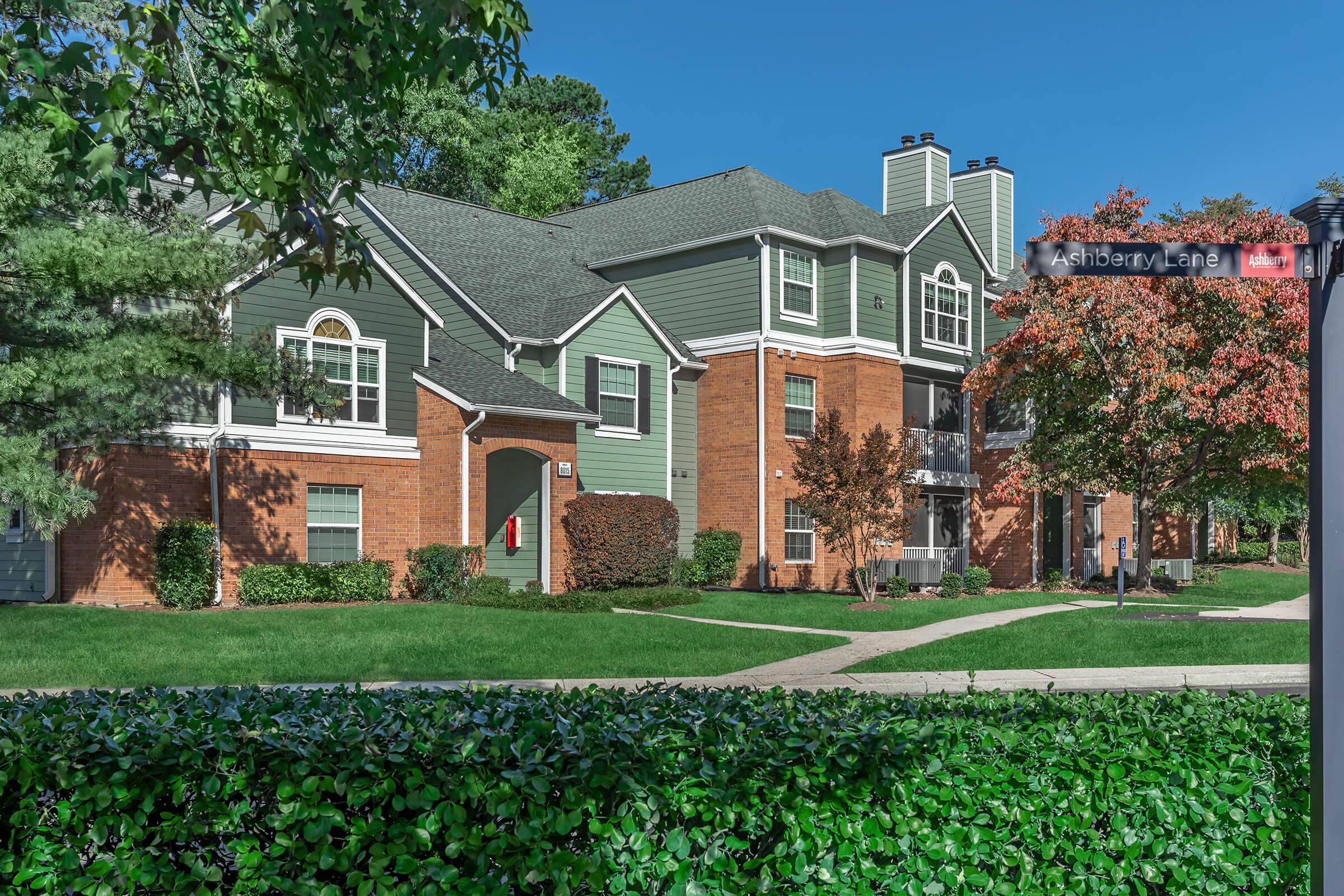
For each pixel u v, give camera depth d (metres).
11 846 3.85
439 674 12.95
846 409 28.02
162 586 19.17
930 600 25.09
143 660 13.34
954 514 32.06
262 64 5.46
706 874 3.83
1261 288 25.03
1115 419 27.48
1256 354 24.98
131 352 13.76
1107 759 4.10
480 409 21.89
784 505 27.45
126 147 5.17
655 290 29.53
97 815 3.85
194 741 3.91
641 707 4.83
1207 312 26.39
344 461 21.89
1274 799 4.11
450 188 44.81
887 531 23.94
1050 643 16.44
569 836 3.87
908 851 3.92
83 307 13.91
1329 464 3.26
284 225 5.76
